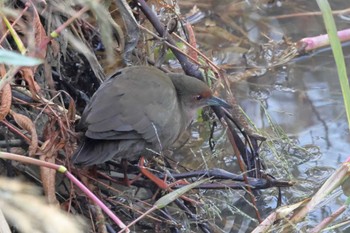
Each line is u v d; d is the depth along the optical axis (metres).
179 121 8.82
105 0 8.62
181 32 10.95
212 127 10.61
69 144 8.17
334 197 9.88
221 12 13.97
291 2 14.29
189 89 9.13
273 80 12.52
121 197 8.71
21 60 5.18
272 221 8.30
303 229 9.11
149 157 8.81
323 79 12.53
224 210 9.73
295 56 12.98
